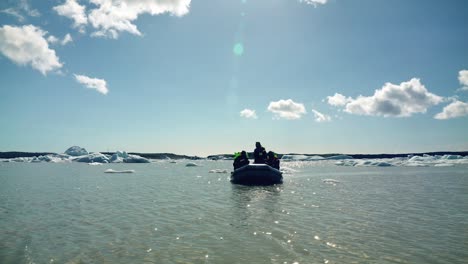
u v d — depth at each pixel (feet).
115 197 51.01
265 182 71.20
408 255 21.27
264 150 79.41
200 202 45.19
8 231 28.35
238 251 22.22
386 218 33.45
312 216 34.60
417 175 104.73
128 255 21.56
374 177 94.63
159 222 31.73
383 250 22.36
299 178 91.20
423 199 47.91
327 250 22.38
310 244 23.82
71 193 56.80
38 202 45.65
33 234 27.20
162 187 67.21
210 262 20.10
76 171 133.69
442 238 25.41
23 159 276.00
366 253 21.72
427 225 30.04
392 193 55.52
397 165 187.83
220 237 25.91
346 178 92.07
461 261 20.17
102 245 23.86
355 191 58.70
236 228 29.04
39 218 34.04
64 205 42.75
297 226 29.76
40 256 21.44
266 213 36.42
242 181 72.43
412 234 26.68
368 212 36.88
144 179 90.33
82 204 43.57
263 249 22.66
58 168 164.96
